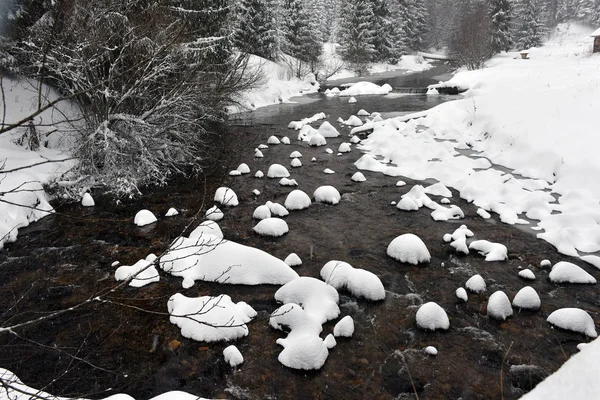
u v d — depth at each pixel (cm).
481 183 1033
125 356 497
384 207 955
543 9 6469
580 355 186
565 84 1609
